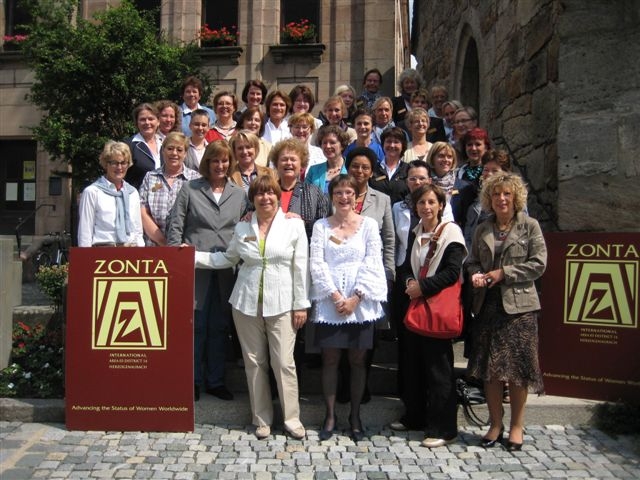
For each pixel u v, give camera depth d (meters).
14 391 4.83
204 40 13.13
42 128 9.77
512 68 7.23
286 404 4.27
